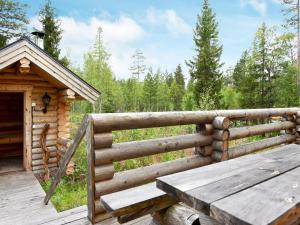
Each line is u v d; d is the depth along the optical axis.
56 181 4.18
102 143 3.16
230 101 37.72
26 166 7.77
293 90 21.77
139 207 2.24
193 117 4.18
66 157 3.72
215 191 1.61
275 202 1.41
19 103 9.96
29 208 4.71
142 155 3.57
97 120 3.09
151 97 51.31
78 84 7.84
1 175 7.35
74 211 3.74
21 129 10.05
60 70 7.51
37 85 7.99
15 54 6.77
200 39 31.84
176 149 3.99
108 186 3.19
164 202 2.40
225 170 2.08
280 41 23.89
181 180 1.84
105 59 39.94
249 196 1.51
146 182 3.60
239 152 5.15
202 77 29.64
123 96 49.69
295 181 1.78
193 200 1.54
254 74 24.86
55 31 30.70
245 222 1.21
